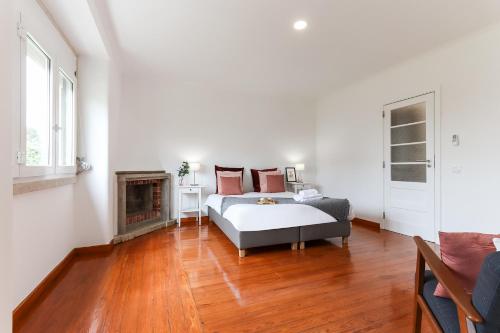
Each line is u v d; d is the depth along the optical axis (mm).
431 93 3322
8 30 912
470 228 2912
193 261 2682
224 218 3447
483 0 2225
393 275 2324
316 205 3205
